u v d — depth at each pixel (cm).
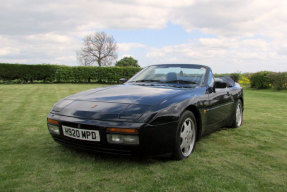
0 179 224
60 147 321
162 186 216
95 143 249
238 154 310
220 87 359
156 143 250
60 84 1909
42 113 590
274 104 863
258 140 380
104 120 247
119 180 226
